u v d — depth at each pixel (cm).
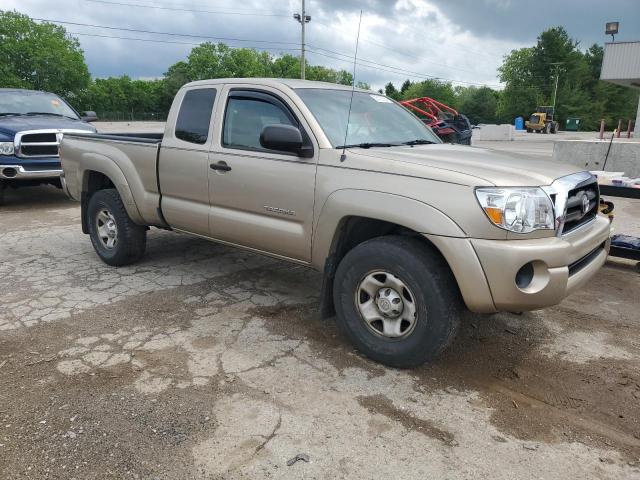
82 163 550
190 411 291
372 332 343
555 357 363
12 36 6550
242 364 344
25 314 422
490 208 290
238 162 407
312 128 369
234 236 425
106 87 8619
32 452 257
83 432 272
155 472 244
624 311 449
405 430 278
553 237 304
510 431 279
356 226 360
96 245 559
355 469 248
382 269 327
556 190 311
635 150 1030
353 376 331
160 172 474
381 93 485
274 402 301
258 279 513
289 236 380
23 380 322
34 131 849
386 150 361
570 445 268
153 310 433
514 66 9288
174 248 621
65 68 6738
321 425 280
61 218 802
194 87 465
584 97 8300
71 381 321
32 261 570
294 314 429
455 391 317
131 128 4259
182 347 367
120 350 362
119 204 522
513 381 330
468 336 392
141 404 297
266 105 404
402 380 327
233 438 269
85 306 440
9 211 857
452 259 296
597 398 312
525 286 296
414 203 309
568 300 473
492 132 3866
